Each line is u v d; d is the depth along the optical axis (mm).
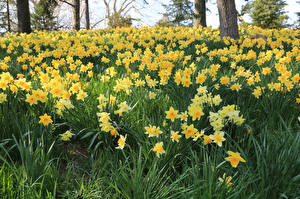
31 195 1492
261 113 2641
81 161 2174
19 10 14781
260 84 3203
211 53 4883
